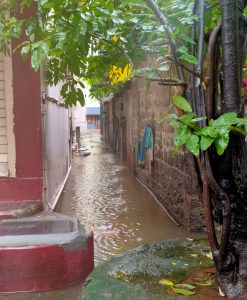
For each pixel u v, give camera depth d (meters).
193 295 1.90
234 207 1.91
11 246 4.02
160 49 2.35
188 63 1.97
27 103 5.82
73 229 4.58
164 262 2.28
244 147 1.86
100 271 2.16
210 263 2.27
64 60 3.85
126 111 15.27
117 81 4.53
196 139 1.65
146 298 1.81
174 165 7.17
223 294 1.91
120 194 9.64
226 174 1.89
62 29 3.22
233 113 1.67
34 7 5.02
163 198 8.23
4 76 5.77
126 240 5.96
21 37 5.52
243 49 1.92
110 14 2.92
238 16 1.85
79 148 20.25
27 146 5.84
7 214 5.12
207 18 2.07
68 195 9.61
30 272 4.03
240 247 1.94
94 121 46.44
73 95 4.31
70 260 4.20
